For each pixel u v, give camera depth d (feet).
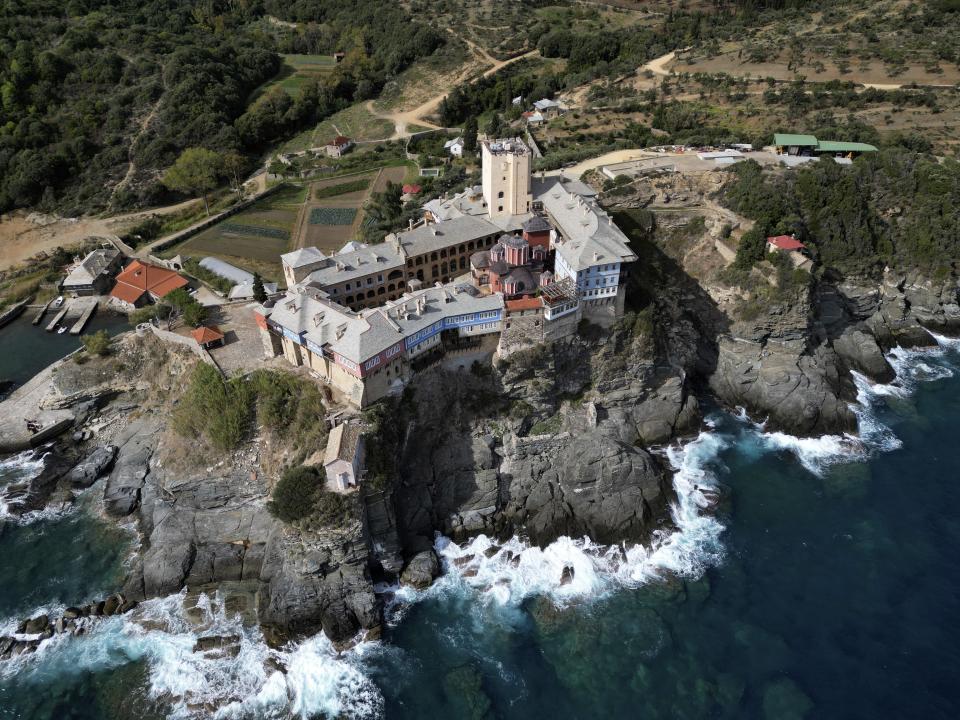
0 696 253.44
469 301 330.54
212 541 299.38
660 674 255.91
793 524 319.27
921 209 446.60
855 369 417.90
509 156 384.47
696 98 608.19
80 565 303.68
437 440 331.98
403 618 281.74
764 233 402.72
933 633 266.57
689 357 400.88
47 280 497.05
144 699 250.98
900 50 615.98
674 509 327.67
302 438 296.10
